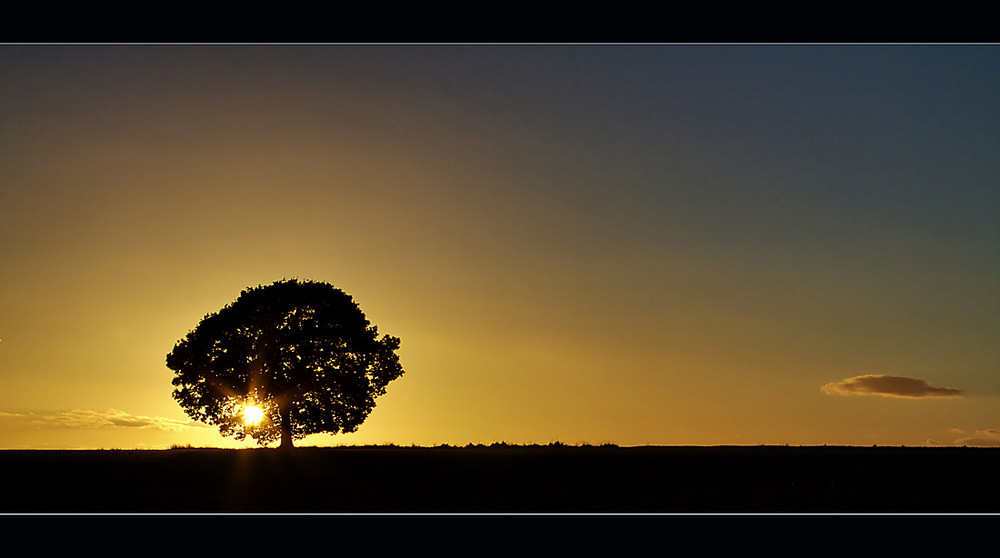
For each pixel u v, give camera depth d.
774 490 41.88
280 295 64.38
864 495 40.38
